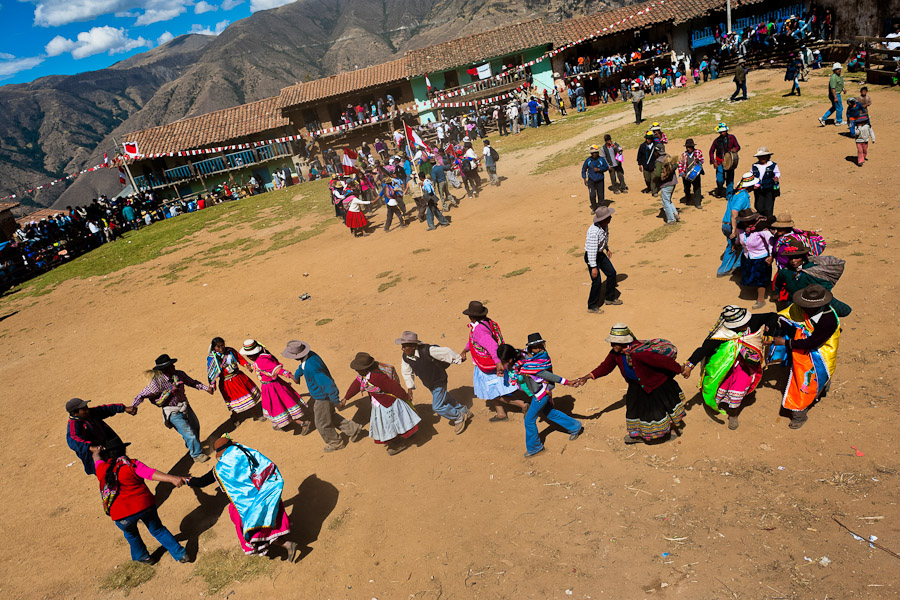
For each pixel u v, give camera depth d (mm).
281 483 5945
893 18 26547
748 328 6078
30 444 9984
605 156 15898
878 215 10719
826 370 5848
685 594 4605
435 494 6520
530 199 18031
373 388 6977
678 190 15242
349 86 40906
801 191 12898
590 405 7383
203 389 8453
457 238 15953
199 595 5941
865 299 8086
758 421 6355
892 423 5809
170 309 16250
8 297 22891
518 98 33844
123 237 30266
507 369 6699
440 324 10742
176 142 40094
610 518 5547
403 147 33500
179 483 6062
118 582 6359
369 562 5812
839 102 17000
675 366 5828
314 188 30094
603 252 9453
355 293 13781
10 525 7746
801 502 5188
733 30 37750
